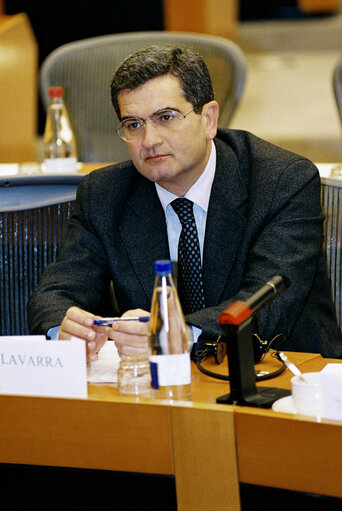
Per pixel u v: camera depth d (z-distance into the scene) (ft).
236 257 12.91
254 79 56.18
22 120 32.01
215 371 10.16
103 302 13.69
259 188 12.89
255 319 11.28
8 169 17.52
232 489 8.14
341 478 7.58
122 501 8.70
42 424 8.87
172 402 8.41
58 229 14.98
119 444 8.58
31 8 40.37
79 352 8.70
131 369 9.30
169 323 9.00
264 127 43.55
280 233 12.42
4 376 9.05
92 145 20.16
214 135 13.00
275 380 9.77
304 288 12.08
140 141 12.23
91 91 20.13
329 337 13.38
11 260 15.17
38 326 12.19
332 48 67.26
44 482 9.00
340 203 13.87
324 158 37.60
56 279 13.21
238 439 8.04
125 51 20.04
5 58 29.84
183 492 8.36
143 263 13.25
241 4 85.15
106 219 13.52
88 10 41.06
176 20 59.21
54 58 20.29
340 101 18.40
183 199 13.14
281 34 74.84
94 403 8.62
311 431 7.66
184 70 12.11
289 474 7.84
